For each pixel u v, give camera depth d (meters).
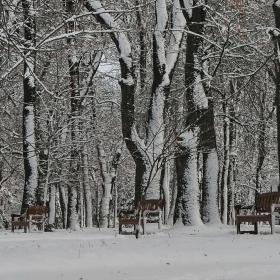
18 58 20.88
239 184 48.69
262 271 9.48
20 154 30.47
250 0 29.25
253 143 40.25
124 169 58.53
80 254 11.98
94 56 33.94
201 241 15.01
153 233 20.25
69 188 34.28
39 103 30.88
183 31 26.02
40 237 19.03
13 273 9.96
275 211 19.42
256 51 29.47
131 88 25.88
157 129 25.31
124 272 9.86
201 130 24.47
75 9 16.28
